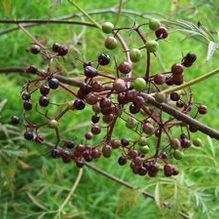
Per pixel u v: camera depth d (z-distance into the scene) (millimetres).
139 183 398
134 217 389
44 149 370
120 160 200
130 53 167
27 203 356
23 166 332
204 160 283
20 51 448
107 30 173
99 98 166
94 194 397
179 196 225
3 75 437
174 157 195
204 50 504
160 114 187
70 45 314
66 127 395
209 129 174
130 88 162
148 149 197
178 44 499
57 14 462
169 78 171
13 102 410
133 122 186
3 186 314
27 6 444
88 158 200
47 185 318
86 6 502
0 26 445
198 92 506
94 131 196
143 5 552
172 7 346
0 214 340
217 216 239
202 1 345
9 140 303
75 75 286
